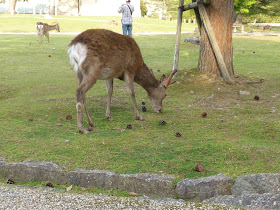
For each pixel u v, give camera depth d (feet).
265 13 162.40
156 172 14.58
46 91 30.01
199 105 25.66
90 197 11.34
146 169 14.84
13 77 35.42
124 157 15.96
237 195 13.12
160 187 13.44
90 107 24.94
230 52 31.22
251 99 26.99
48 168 14.44
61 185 14.03
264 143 17.79
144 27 118.52
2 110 23.71
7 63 43.42
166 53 53.31
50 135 18.83
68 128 20.22
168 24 144.77
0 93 29.17
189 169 14.80
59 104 25.55
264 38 74.49
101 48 19.70
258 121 21.08
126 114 23.50
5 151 16.39
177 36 32.55
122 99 27.50
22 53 51.42
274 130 19.43
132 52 21.35
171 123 21.43
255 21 161.89
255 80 31.81
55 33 90.22
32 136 18.60
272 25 141.49
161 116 23.00
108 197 11.42
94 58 19.44
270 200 11.50
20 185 13.42
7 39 69.10
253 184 13.15
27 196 11.27
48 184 13.89
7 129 19.65
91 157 15.89
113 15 155.63
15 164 14.64
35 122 21.24
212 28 30.42
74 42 19.71
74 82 33.42
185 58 49.01
